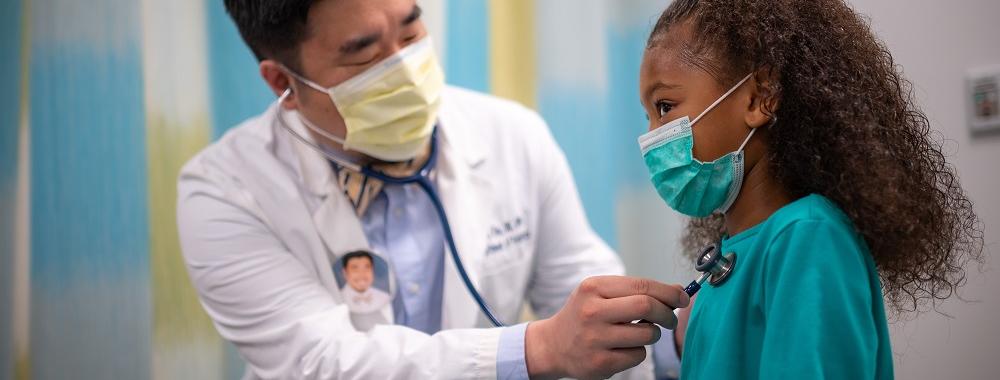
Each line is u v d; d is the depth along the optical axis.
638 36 1.90
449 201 1.28
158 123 1.52
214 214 1.21
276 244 1.21
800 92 0.73
